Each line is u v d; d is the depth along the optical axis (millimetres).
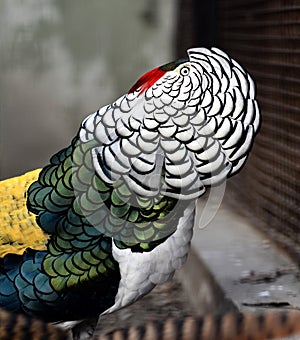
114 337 1758
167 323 1738
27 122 13633
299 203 5848
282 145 6215
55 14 14961
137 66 14422
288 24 6043
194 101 3070
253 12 7051
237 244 6133
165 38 13906
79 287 3287
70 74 14648
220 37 8406
